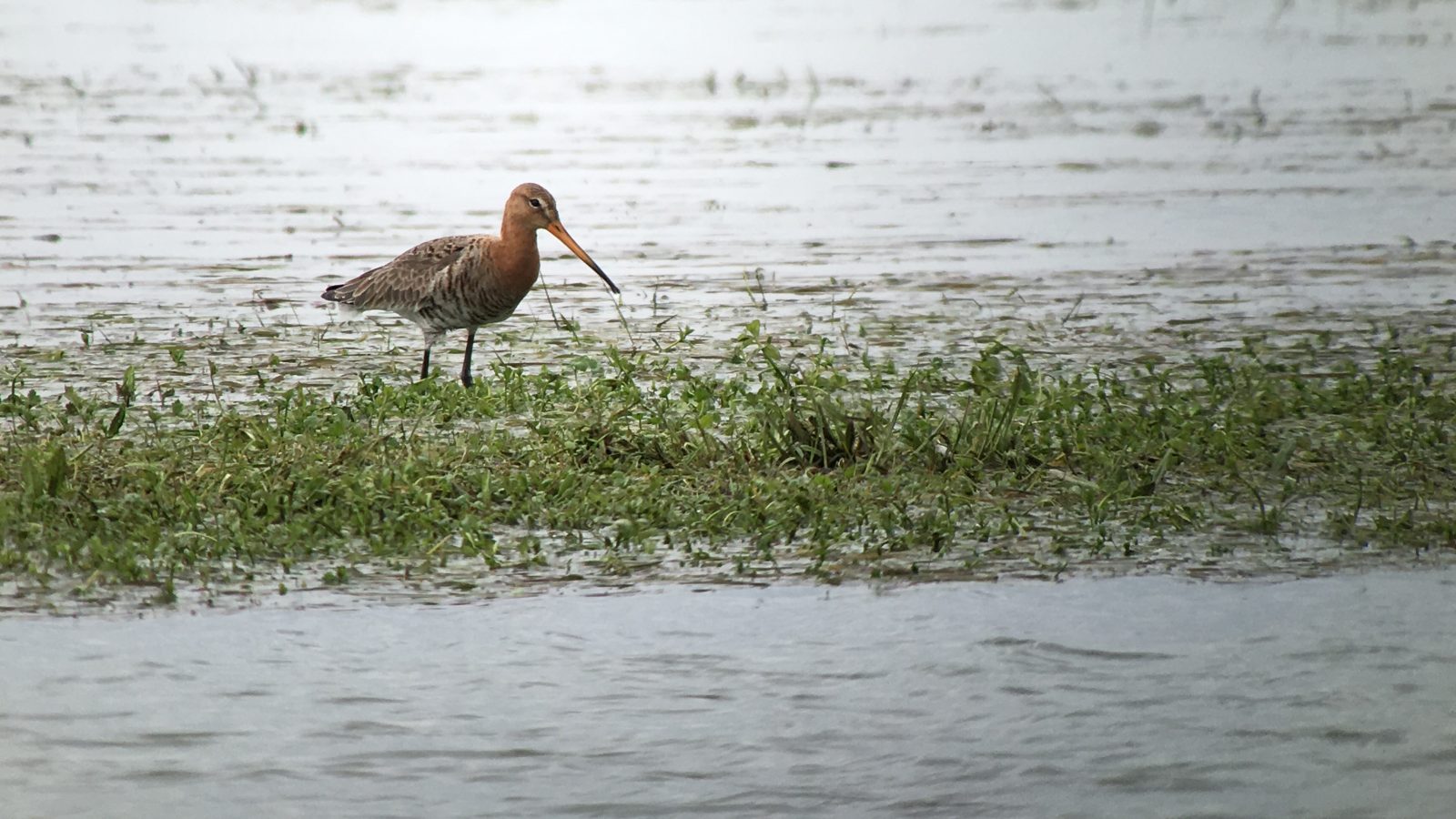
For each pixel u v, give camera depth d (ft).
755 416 43.96
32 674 31.30
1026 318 59.88
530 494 39.45
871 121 100.27
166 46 120.26
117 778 28.07
